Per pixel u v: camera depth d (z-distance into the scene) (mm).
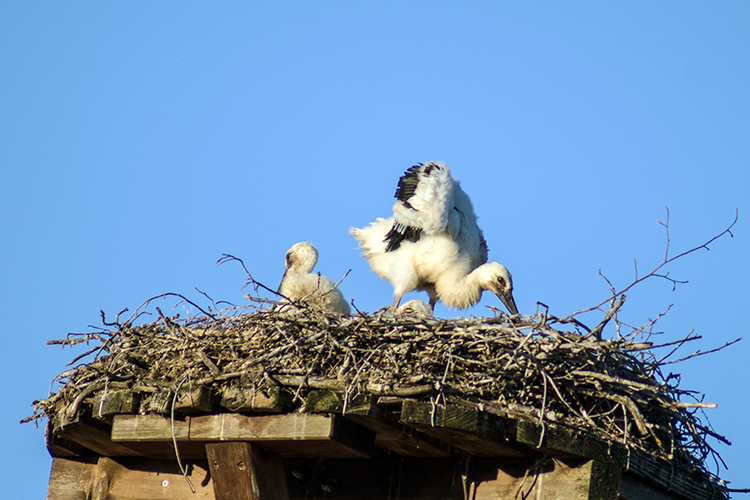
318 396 13016
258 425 13430
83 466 16641
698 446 14875
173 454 15312
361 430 13500
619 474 12938
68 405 15086
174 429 14023
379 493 14281
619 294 13789
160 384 14133
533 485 13086
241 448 13625
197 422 13930
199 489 15344
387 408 12961
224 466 13789
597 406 13367
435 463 14133
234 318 15133
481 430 12352
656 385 14289
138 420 14352
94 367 15117
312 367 13219
